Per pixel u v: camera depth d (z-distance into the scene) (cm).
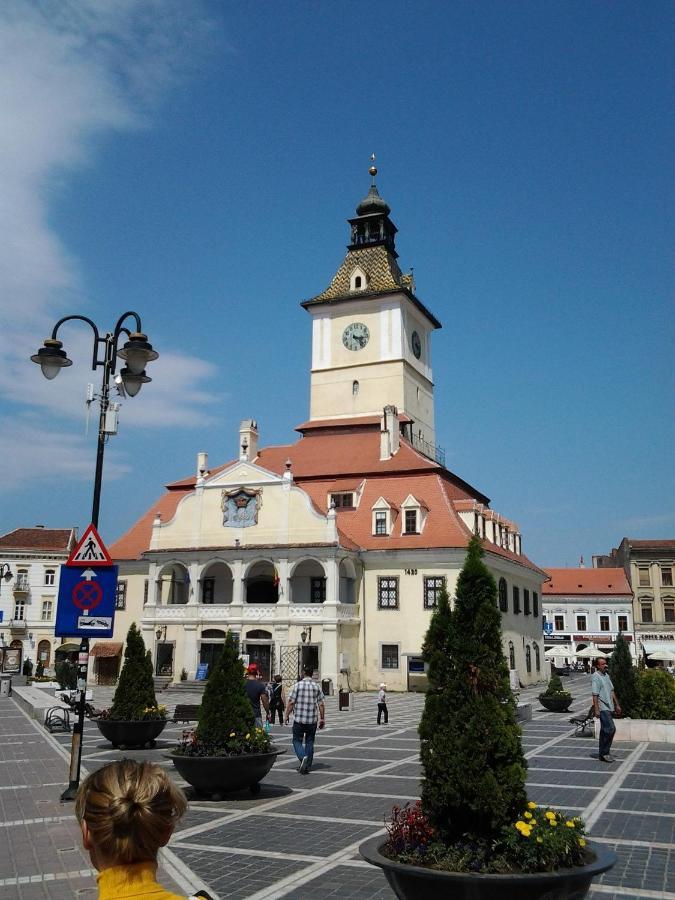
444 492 5822
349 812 1400
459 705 865
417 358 7550
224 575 5788
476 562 939
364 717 3578
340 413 7144
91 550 1580
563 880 704
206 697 1591
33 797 1571
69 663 5478
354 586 5534
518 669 6234
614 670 2617
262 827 1281
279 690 3216
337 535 5291
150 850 336
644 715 2564
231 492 5572
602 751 2039
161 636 5475
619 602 9919
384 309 7175
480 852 764
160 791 345
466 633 902
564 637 10019
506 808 797
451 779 819
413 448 6631
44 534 9419
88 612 1559
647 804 1463
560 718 3428
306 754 1864
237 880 986
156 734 2303
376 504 5725
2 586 9000
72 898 927
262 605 5253
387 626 5406
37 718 3216
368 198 7594
